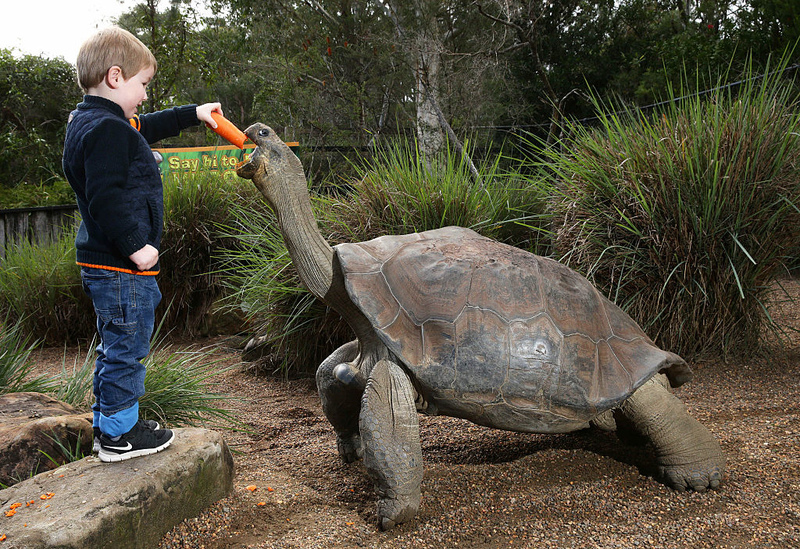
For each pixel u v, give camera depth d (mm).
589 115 15055
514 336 2533
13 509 2080
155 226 2424
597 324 2756
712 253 4332
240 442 3646
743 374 4270
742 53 10141
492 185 5441
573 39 15281
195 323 6719
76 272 6727
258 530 2484
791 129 4293
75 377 3869
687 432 2756
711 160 4238
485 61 8391
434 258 2746
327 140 11547
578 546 2297
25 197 13352
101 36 2350
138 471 2332
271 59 13227
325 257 2730
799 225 4316
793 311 5523
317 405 4426
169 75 11289
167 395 3607
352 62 11289
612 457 3170
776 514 2463
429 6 7602
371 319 2504
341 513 2641
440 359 2475
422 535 2404
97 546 2016
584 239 4594
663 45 14039
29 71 17375
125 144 2279
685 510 2582
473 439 3566
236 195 6902
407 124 10648
